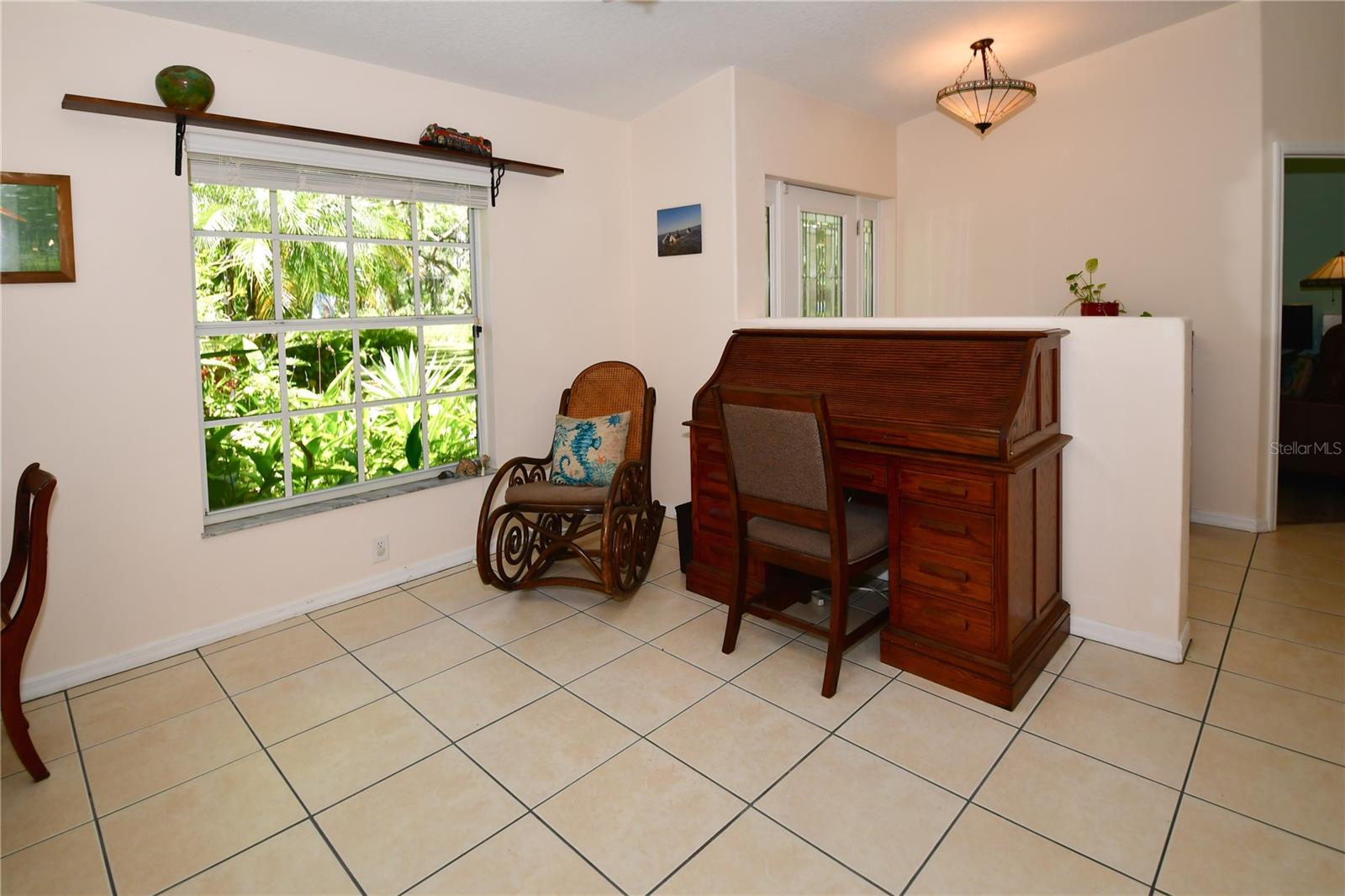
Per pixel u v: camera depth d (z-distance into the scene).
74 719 2.24
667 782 1.89
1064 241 4.03
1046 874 1.55
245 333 2.88
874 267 4.73
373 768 1.97
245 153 2.71
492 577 3.02
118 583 2.55
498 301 3.59
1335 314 5.03
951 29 3.20
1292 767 1.86
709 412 3.02
